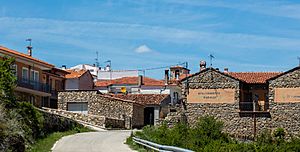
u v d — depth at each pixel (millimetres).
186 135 43844
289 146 46188
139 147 33031
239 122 55844
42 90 62188
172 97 84000
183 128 45750
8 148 24547
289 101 55250
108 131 52781
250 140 54812
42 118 41031
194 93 57438
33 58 60812
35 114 38781
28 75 59375
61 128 48031
